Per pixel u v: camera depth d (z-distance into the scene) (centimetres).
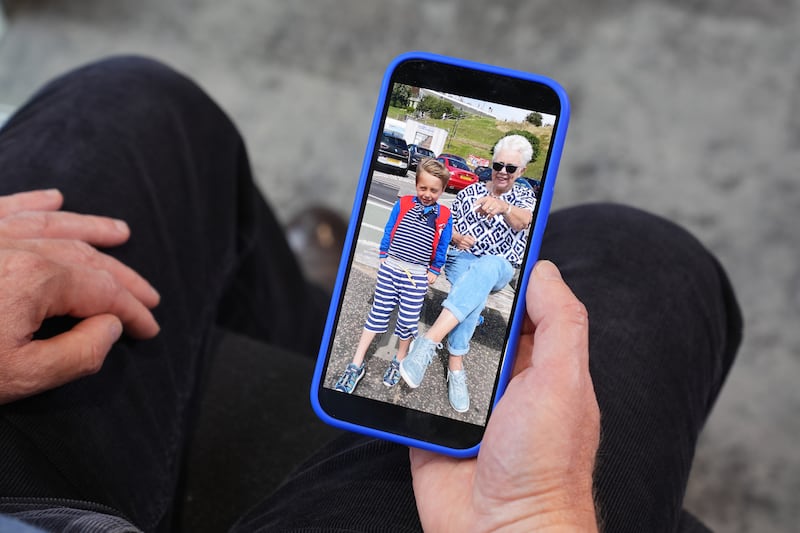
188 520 70
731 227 138
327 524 51
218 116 90
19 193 65
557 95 53
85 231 63
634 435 57
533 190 53
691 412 64
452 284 53
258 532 55
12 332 50
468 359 53
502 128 53
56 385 54
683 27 152
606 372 60
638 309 65
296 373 81
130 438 61
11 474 52
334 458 59
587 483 46
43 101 80
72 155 71
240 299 100
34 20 161
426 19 157
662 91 148
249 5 161
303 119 153
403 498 52
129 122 77
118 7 162
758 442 122
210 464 73
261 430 76
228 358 82
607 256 69
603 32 153
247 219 96
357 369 53
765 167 142
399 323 53
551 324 48
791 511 117
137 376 64
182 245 77
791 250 136
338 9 159
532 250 52
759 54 150
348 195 149
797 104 146
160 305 70
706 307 71
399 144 53
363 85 155
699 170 142
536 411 45
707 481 120
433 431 52
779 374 127
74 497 55
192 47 158
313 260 138
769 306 132
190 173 82
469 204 53
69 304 56
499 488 46
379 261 53
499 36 154
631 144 144
